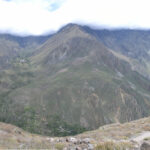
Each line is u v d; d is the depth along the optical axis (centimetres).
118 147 1428
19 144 1722
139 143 1596
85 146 1549
